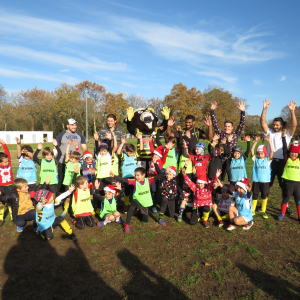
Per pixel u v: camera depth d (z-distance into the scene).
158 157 5.71
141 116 7.16
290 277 3.27
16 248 4.05
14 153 21.66
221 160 5.93
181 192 5.63
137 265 3.54
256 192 5.60
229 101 48.00
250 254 3.88
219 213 5.11
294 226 5.01
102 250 3.99
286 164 5.35
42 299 2.83
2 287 3.04
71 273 3.34
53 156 6.05
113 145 6.19
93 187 5.88
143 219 5.19
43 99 64.00
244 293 2.95
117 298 2.85
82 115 61.06
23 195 4.71
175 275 3.30
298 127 47.97
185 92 43.75
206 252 3.94
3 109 56.78
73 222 5.12
